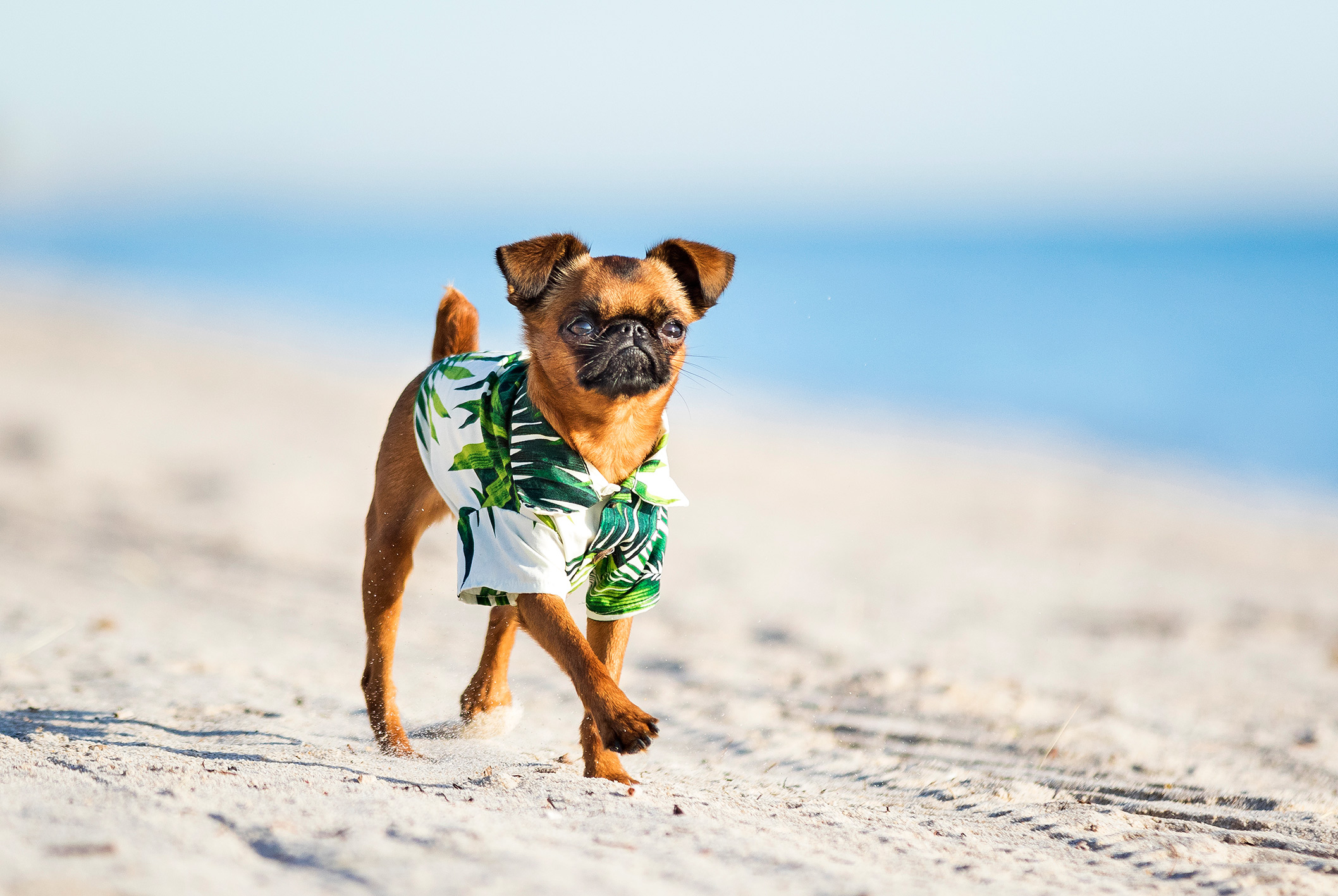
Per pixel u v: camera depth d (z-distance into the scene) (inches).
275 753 164.4
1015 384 1201.4
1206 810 161.0
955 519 591.8
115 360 884.6
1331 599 428.1
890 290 2150.6
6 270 1786.4
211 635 280.1
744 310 1834.4
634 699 243.8
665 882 102.4
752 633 333.4
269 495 508.4
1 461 537.0
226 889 93.0
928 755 199.3
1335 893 117.9
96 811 110.8
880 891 104.9
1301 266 2514.8
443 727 193.5
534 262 165.9
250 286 2138.3
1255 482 781.3
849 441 828.6
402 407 188.2
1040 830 143.9
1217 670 297.3
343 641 287.6
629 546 162.6
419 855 103.9
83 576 344.8
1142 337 1520.7
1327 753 202.1
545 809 126.6
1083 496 683.4
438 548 428.5
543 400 163.3
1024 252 3230.8
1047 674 285.6
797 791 170.9
